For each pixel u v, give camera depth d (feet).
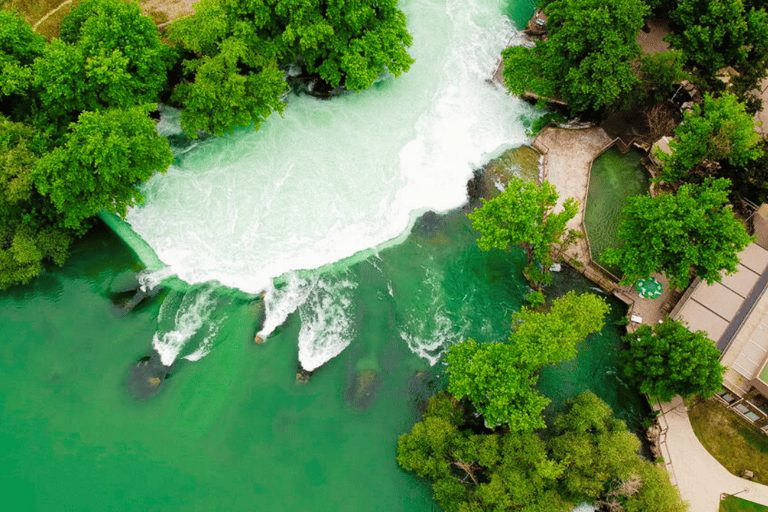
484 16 281.33
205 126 209.46
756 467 174.09
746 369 176.76
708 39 219.82
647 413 186.91
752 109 228.22
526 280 211.61
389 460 177.27
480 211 188.24
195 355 191.11
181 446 176.96
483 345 174.70
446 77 258.16
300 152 233.14
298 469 175.11
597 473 155.02
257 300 201.67
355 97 248.93
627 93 220.23
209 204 219.61
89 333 192.65
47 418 178.09
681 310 192.85
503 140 240.94
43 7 244.01
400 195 225.97
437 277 211.20
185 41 205.77
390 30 232.12
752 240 173.47
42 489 167.12
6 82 184.65
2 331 191.62
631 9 212.02
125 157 180.86
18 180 177.78
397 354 195.31
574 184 226.99
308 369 190.70
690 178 211.00
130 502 167.22
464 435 172.96
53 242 199.41
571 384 191.42
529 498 151.74
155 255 208.44
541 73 230.89
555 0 256.32
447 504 160.66
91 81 191.72
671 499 150.92
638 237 186.39
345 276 208.85
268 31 225.35
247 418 182.39
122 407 181.47
